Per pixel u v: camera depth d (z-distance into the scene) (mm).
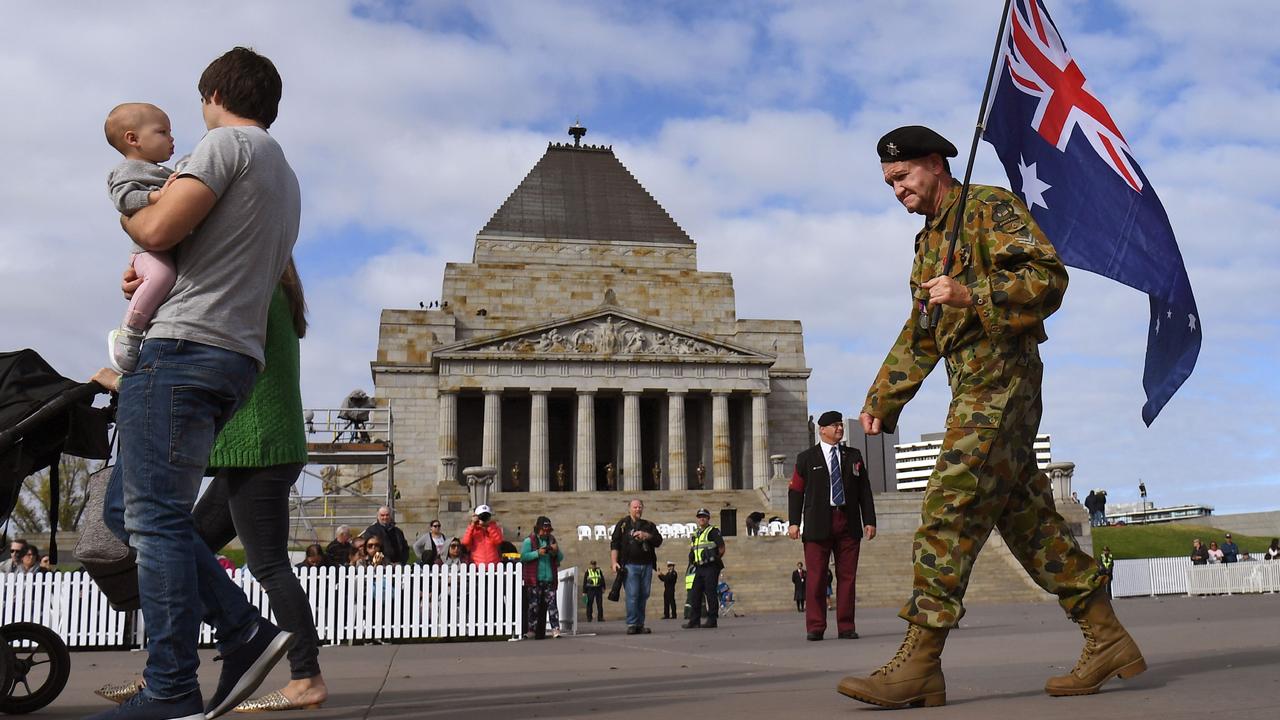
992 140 7789
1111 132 8047
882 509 58312
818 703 6570
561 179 94375
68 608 20719
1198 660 8539
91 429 7469
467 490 56531
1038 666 9047
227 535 8031
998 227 6496
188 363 5508
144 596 5445
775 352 86188
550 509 66500
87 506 6906
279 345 7562
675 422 77625
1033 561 6750
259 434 7383
